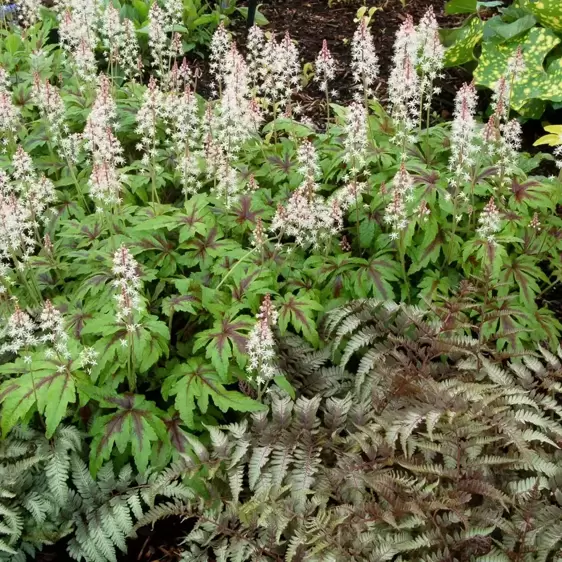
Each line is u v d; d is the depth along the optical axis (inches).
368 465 30.0
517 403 31.0
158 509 30.3
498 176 40.5
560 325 38.3
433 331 34.4
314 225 38.9
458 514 27.1
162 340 34.1
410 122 41.0
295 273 38.8
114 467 33.3
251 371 32.9
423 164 41.8
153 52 50.0
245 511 29.1
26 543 30.9
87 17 49.2
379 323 35.3
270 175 44.4
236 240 41.5
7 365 32.5
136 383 35.3
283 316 35.8
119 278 33.4
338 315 35.9
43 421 33.6
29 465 31.2
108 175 36.8
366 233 40.5
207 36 69.2
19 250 38.7
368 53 41.2
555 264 39.9
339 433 33.4
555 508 27.6
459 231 40.4
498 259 36.8
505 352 33.9
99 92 42.3
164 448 32.6
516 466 29.6
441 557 26.8
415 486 28.3
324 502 29.2
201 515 30.4
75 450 32.6
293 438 31.2
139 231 39.3
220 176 39.5
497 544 28.4
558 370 33.0
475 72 56.7
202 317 36.3
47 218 40.3
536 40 54.9
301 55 67.8
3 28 63.8
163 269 38.5
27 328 30.6
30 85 51.9
